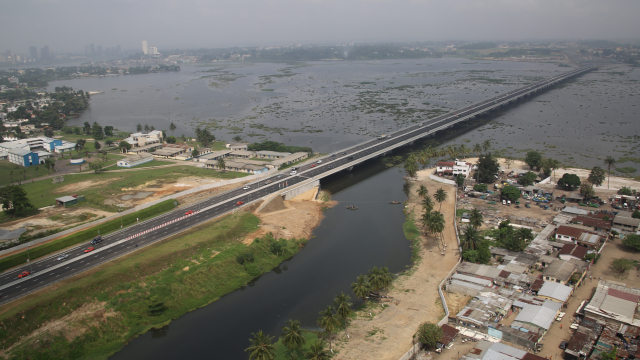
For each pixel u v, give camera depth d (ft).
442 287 551.18
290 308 535.19
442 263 620.49
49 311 488.02
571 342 414.41
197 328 502.38
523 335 427.74
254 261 640.99
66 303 501.15
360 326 479.82
